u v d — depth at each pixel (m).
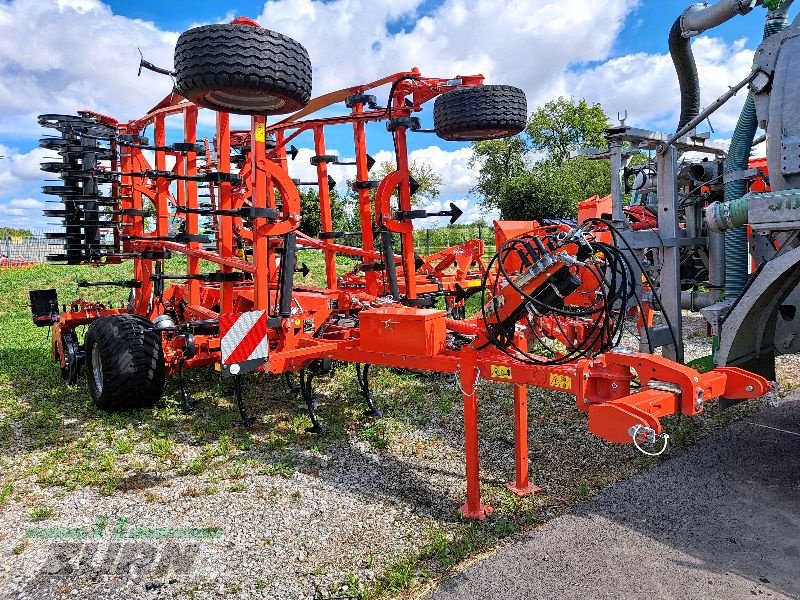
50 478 4.59
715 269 6.03
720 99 4.52
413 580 3.22
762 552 3.40
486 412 5.91
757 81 4.19
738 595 3.02
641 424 3.01
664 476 4.40
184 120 6.24
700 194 6.04
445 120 6.08
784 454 4.75
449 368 4.03
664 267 5.52
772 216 3.75
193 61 3.81
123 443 5.17
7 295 16.92
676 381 3.26
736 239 4.73
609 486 4.28
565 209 33.50
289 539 3.68
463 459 4.86
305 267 7.20
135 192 7.46
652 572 3.22
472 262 11.05
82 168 7.22
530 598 3.03
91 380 6.24
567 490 4.25
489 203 49.12
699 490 4.17
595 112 51.53
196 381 7.16
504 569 3.29
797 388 6.33
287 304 5.06
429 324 4.09
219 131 5.43
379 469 4.70
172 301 7.61
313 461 4.89
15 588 3.22
